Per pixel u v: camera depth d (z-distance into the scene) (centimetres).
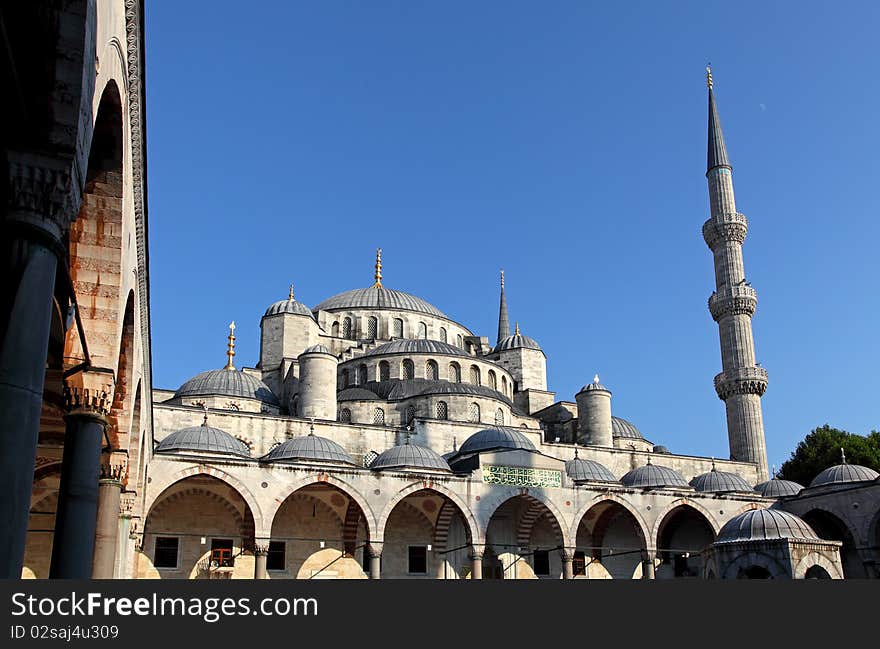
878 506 5431
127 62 1463
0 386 1013
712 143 8050
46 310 1068
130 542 3431
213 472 4559
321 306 8169
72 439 1620
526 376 7888
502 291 11550
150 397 3616
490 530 5697
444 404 6341
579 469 5975
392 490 4962
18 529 994
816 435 7950
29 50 1048
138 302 2216
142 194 1970
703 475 6369
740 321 7581
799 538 3456
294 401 6444
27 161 1066
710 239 7906
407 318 7925
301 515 5241
